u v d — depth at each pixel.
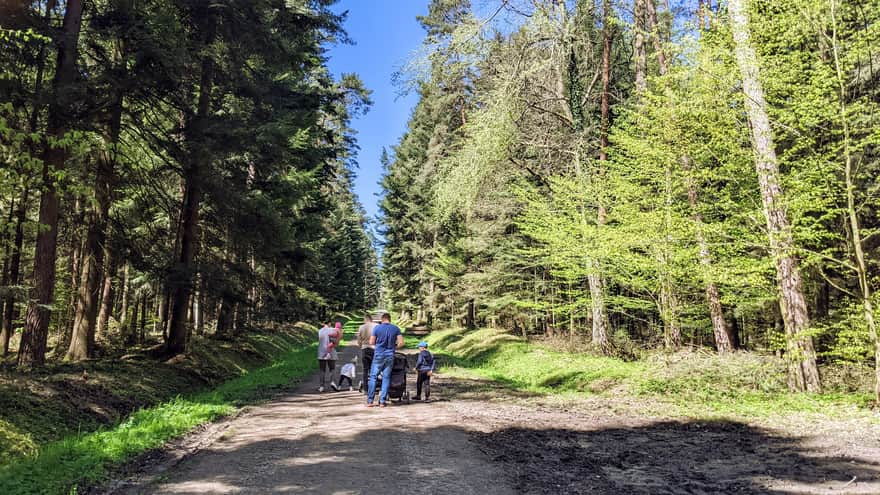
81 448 6.30
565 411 9.75
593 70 22.42
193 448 6.73
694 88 11.94
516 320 30.36
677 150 12.40
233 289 16.02
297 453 6.28
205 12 14.11
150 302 27.50
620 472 5.59
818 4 9.80
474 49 17.50
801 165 11.49
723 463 5.96
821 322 13.28
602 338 19.28
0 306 15.99
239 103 17.22
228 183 15.00
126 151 10.45
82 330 13.72
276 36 15.67
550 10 18.31
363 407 10.08
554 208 18.52
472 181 17.80
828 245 14.13
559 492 4.85
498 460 5.97
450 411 9.52
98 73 11.66
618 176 14.84
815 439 7.05
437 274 37.47
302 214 24.56
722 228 12.32
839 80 9.57
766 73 11.12
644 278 14.54
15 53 10.04
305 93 20.62
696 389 11.40
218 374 15.88
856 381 11.39
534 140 19.75
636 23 16.61
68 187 8.12
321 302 42.12
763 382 11.21
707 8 11.67
